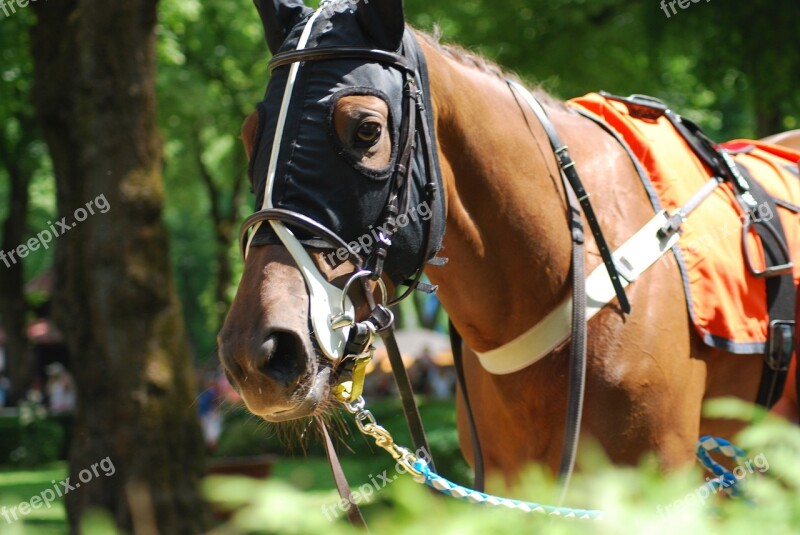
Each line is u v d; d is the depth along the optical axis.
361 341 2.91
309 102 2.97
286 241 2.85
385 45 3.09
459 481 10.09
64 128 9.23
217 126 26.42
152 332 8.54
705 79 15.44
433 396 24.03
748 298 3.69
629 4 15.84
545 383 3.48
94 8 8.49
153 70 8.70
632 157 3.77
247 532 1.71
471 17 16.38
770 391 3.81
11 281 26.14
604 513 1.90
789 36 14.32
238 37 24.80
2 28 18.55
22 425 22.02
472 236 3.43
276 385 2.71
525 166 3.50
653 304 3.48
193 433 8.66
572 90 16.41
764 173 4.22
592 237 3.57
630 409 3.39
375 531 1.70
